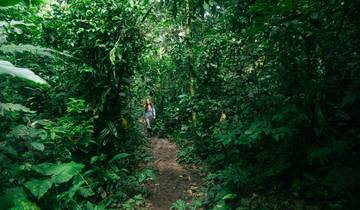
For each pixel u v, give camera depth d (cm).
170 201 504
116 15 554
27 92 514
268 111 466
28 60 507
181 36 749
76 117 507
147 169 592
